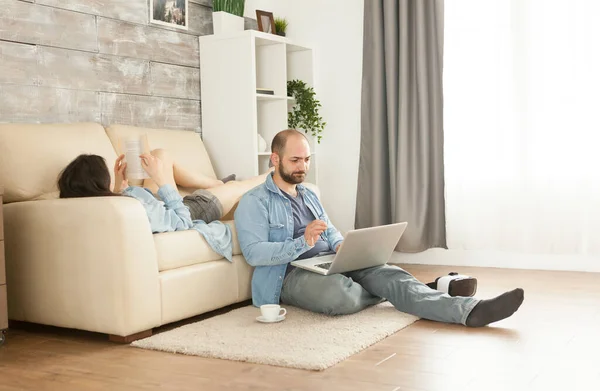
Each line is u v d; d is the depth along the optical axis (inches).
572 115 149.9
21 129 121.0
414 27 165.2
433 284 117.6
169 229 112.1
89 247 103.3
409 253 172.4
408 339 98.2
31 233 110.0
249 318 111.7
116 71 148.7
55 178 120.6
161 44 159.9
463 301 104.6
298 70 186.2
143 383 83.1
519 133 155.7
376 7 168.6
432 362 86.7
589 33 147.4
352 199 181.0
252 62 162.1
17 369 91.2
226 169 167.3
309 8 184.5
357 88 179.0
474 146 161.2
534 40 152.9
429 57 163.8
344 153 181.6
